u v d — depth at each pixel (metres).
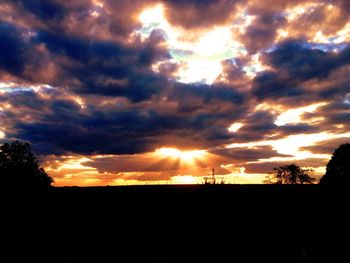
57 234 13.27
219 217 13.35
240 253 12.20
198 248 12.47
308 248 11.81
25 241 13.00
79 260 12.38
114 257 12.40
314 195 13.95
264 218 13.09
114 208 14.24
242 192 14.60
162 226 13.26
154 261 12.20
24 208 14.43
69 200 14.87
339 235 12.07
